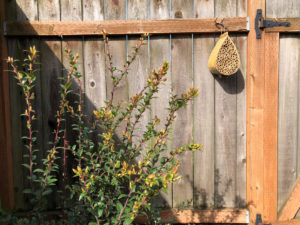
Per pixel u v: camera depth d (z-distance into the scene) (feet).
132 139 7.90
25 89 5.81
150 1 7.69
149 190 4.79
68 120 7.84
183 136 8.01
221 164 8.11
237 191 8.18
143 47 7.80
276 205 7.98
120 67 7.82
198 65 7.87
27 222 6.10
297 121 8.00
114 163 5.75
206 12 7.74
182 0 7.70
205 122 8.00
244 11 7.77
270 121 7.77
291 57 7.84
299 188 7.99
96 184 5.78
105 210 5.94
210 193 8.16
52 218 7.80
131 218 4.59
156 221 7.06
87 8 7.65
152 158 6.25
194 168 8.10
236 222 8.04
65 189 7.32
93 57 7.78
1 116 7.38
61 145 7.84
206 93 7.94
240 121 8.03
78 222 6.49
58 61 7.74
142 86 7.87
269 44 7.61
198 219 8.02
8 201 7.60
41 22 7.47
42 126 7.82
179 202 8.15
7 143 7.52
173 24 7.61
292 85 7.91
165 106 7.91
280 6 7.66
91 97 7.86
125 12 7.70
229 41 7.16
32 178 6.03
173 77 7.88
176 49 7.82
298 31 7.64
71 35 7.65
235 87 7.95
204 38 7.81
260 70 7.64
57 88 7.79
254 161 7.82
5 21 7.37
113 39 7.76
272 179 7.88
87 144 6.67
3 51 7.37
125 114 6.21
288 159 8.05
